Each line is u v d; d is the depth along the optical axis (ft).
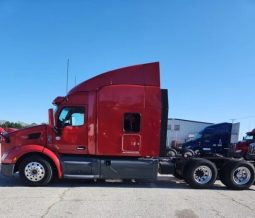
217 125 103.04
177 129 151.02
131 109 41.83
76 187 40.63
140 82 42.32
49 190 38.14
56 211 28.48
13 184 41.78
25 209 29.04
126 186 42.57
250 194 40.11
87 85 42.34
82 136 41.81
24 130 42.37
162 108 42.73
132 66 42.57
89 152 41.68
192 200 34.71
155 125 41.88
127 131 41.73
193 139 108.06
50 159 41.09
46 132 42.04
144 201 33.32
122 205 31.24
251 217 28.45
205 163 42.78
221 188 43.78
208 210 30.40
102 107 41.81
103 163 41.47
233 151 51.42
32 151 40.60
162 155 42.42
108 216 27.27
